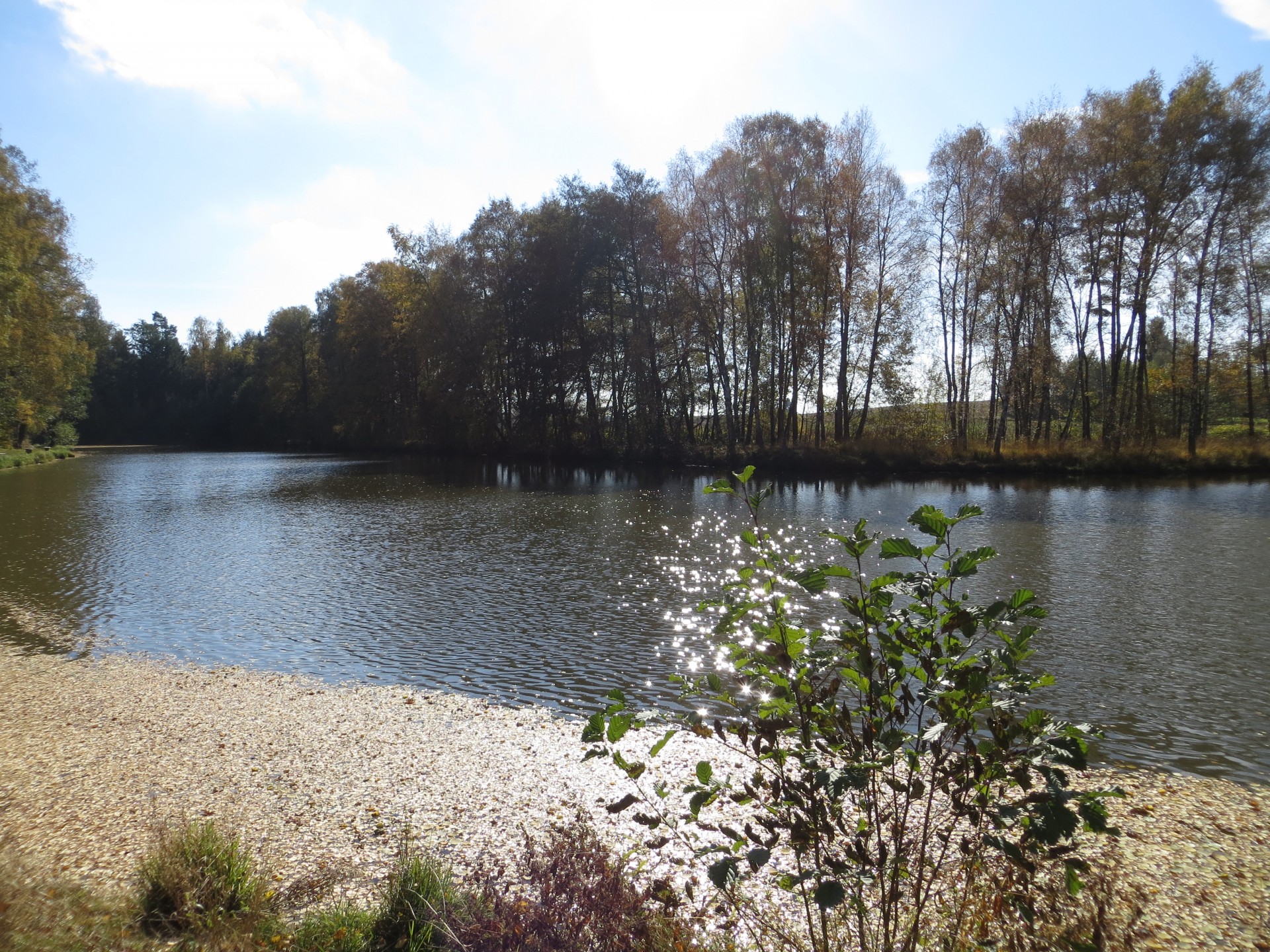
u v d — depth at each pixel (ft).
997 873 10.75
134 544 68.03
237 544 67.31
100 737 27.14
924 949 10.30
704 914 12.34
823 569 8.74
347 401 225.97
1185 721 26.71
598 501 93.45
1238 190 104.78
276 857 18.44
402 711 29.40
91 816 20.93
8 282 117.60
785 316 129.39
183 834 16.28
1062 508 78.43
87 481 131.85
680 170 132.26
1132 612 40.16
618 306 163.43
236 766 24.52
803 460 121.70
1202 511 75.25
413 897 13.43
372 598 47.60
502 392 182.39
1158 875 16.71
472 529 73.46
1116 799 21.12
